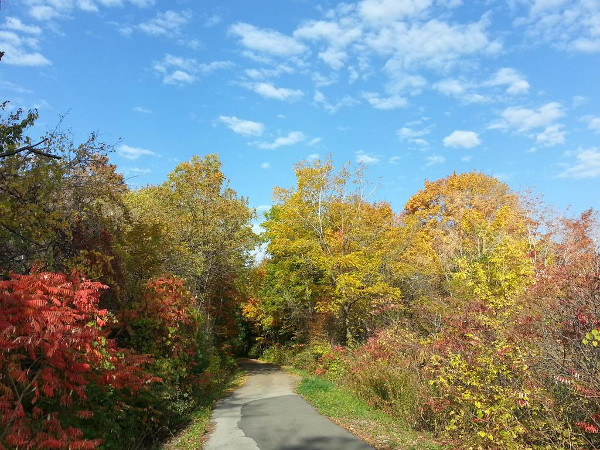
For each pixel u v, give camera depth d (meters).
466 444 8.94
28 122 9.35
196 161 25.17
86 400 7.05
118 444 7.77
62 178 9.88
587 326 6.98
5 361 5.17
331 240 23.89
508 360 8.38
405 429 10.47
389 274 23.59
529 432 7.55
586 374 6.53
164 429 10.43
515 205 29.78
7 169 8.68
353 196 24.81
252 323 40.72
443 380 9.53
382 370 13.39
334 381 19.31
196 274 21.33
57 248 10.13
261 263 37.75
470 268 12.73
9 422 4.65
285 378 22.25
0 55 8.52
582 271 7.93
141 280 13.80
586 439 6.91
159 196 24.58
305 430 10.10
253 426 10.69
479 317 9.72
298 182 24.53
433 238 29.50
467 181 37.09
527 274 11.71
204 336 19.34
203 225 24.12
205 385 16.39
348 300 23.11
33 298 5.95
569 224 18.48
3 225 8.66
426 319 15.64
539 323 8.08
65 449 5.25
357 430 10.11
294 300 28.75
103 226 11.98
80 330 6.08
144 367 10.38
